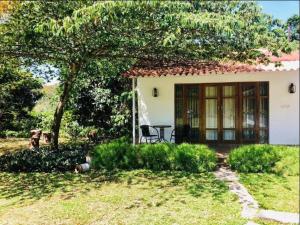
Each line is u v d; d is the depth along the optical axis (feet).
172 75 63.36
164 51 47.75
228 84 68.59
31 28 43.80
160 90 69.77
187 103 69.82
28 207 32.76
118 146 50.01
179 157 47.34
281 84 65.87
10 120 84.43
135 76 61.67
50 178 43.52
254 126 67.92
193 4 43.27
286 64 58.90
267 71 59.77
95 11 32.94
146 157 48.34
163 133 69.10
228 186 39.47
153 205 33.19
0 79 70.18
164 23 36.83
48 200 34.81
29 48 47.09
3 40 44.98
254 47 43.70
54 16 46.60
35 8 46.29
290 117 65.77
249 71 58.75
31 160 47.80
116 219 29.63
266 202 33.78
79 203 33.78
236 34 40.81
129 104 80.07
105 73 64.64
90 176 44.52
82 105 81.71
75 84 70.18
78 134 80.64
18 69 63.00
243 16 44.04
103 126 82.02
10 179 43.06
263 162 45.96
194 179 42.65
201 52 46.37
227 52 46.50
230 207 32.48
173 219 29.55
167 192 37.32
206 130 69.51
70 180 42.52
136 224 28.50
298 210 31.27
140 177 43.88
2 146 69.41
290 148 47.19
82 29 40.04
